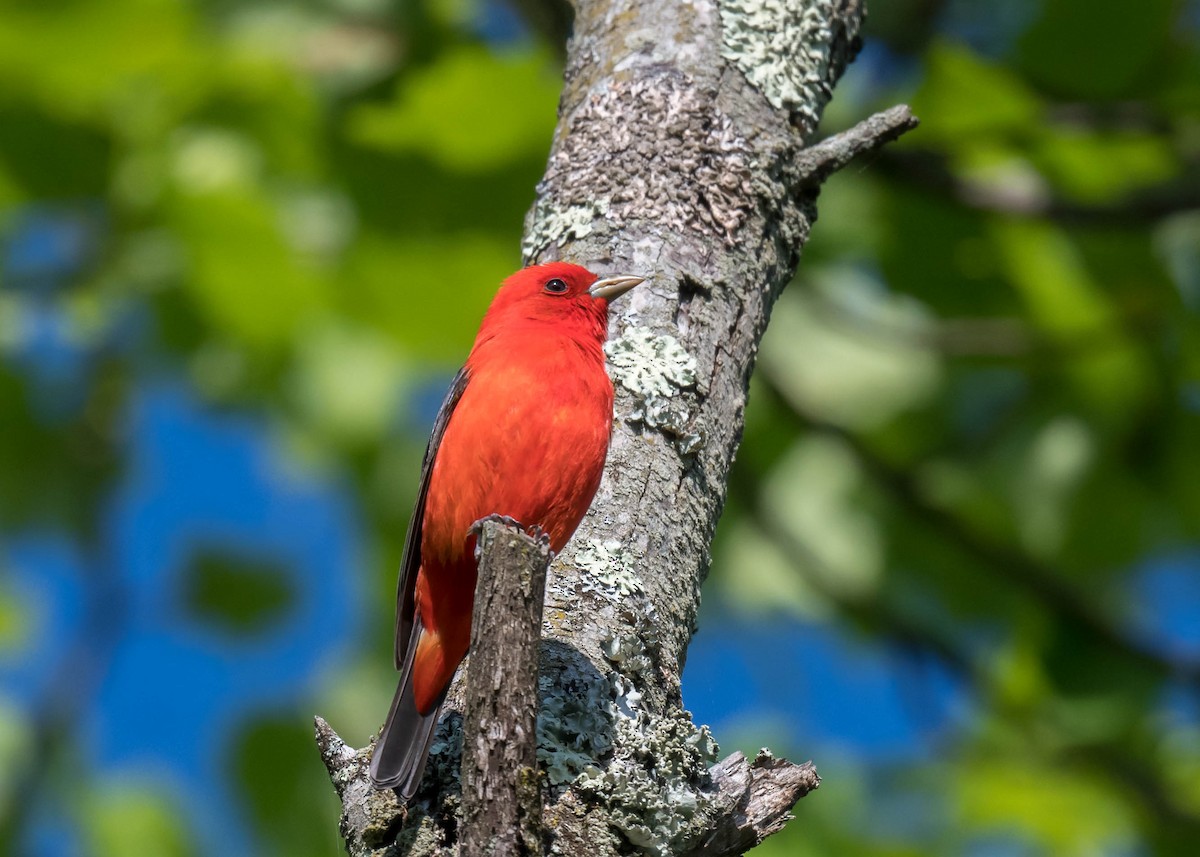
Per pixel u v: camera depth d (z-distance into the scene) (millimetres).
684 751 5637
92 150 11328
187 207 11258
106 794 13359
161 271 11594
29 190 11367
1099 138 12250
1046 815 13172
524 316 7211
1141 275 12656
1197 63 12172
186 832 13289
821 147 7441
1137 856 13133
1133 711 12664
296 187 11750
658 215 7090
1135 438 13133
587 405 6734
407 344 12273
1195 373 12664
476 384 7223
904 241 12672
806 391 13492
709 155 7223
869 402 13469
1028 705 12828
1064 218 11750
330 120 11695
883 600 13656
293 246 11523
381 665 13555
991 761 13375
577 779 5445
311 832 13156
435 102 11430
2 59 11008
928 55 12055
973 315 12852
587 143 7402
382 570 13398
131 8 10914
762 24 7711
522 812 4930
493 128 11641
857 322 12938
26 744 13359
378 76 12125
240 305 11828
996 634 14203
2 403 13219
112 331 12477
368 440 13156
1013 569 12891
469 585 6891
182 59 11320
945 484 13477
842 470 13852
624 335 6820
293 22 12180
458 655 6777
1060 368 13273
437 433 7934
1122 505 13289
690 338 6828
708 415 6715
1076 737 12672
